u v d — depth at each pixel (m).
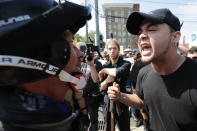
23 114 0.60
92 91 2.74
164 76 1.15
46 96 0.69
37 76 0.65
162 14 1.04
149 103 1.27
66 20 0.65
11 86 0.67
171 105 1.12
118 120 2.50
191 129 1.10
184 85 1.07
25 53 0.60
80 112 0.97
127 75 2.47
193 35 2.91
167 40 1.07
